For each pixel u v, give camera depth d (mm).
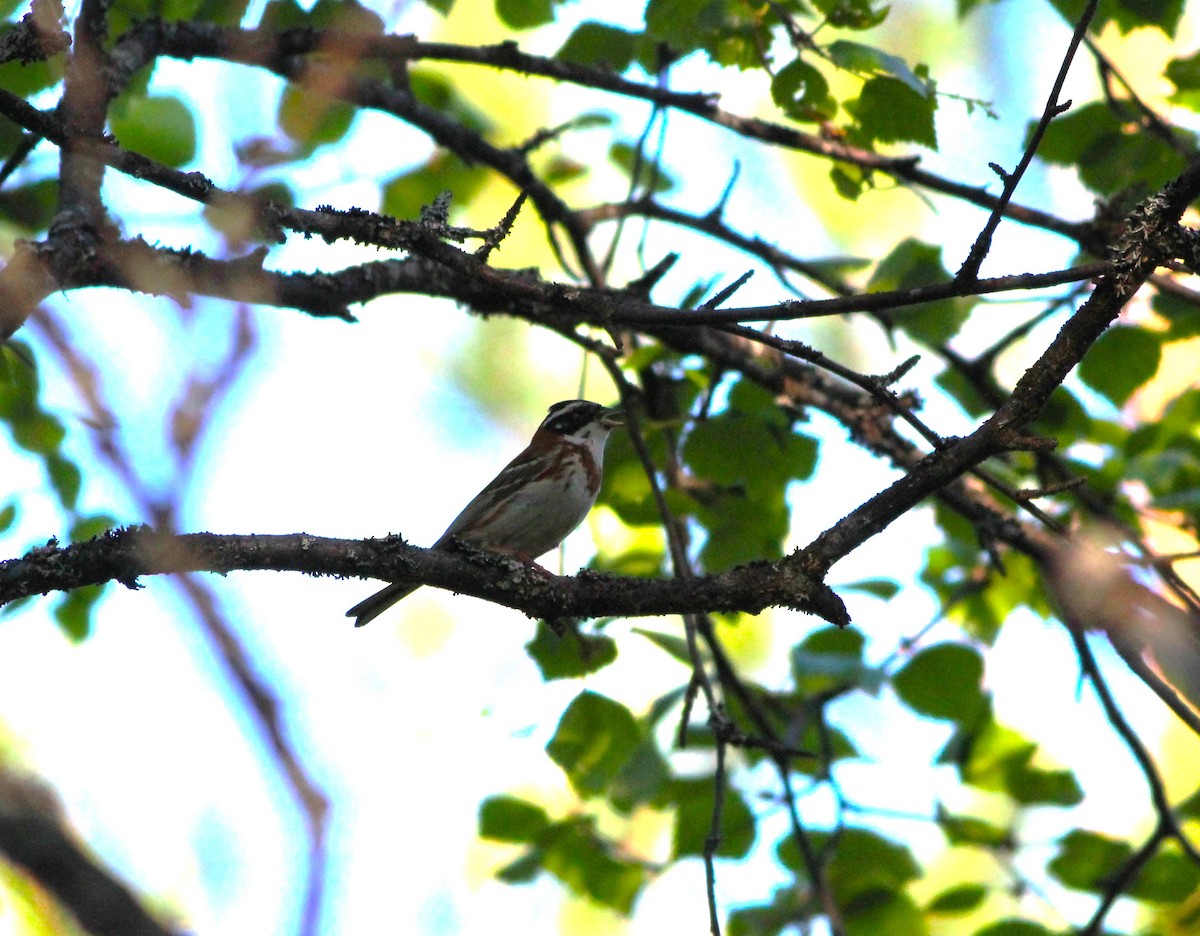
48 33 8062
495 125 16625
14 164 11484
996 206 7855
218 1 12594
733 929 13320
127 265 9445
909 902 13586
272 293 10961
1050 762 13883
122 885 10898
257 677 3672
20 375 12977
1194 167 7742
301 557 8086
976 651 13312
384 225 7910
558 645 12320
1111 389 13547
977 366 13680
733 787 13609
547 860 13320
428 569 8328
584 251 13930
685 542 13383
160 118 13008
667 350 13727
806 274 13727
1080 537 12938
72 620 13297
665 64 13297
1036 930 13117
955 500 12883
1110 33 17844
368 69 13750
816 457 13562
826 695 13508
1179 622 11859
